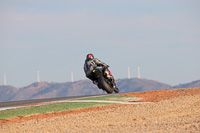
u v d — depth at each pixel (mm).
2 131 40844
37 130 41094
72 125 43750
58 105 62062
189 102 59938
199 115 48062
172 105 57094
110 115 50031
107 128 41406
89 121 46125
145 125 42594
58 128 42094
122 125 43125
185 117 47062
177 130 39062
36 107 60125
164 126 41469
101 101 68625
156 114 49938
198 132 37875
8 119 49344
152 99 71312
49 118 49125
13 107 62344
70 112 55219
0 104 73062
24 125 44281
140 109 54344
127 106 58719
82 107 60156
